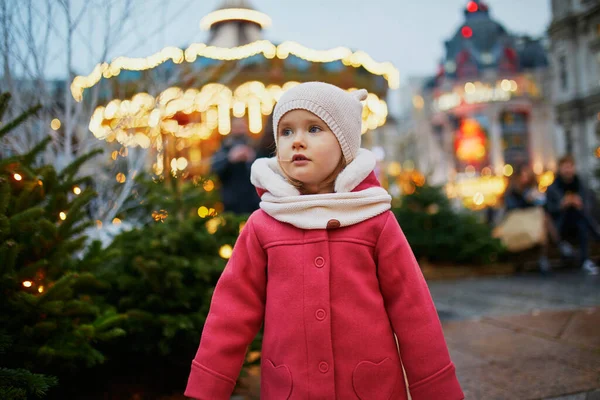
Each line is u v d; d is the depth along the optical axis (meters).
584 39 25.25
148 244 2.68
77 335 2.05
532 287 5.71
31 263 2.13
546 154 35.88
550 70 35.75
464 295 5.39
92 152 2.46
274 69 7.20
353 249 1.49
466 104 36.19
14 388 1.68
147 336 2.49
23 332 1.96
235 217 3.21
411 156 33.34
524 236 7.22
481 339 3.44
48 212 2.27
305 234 1.51
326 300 1.44
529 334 3.49
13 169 2.13
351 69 7.77
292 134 1.56
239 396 2.51
